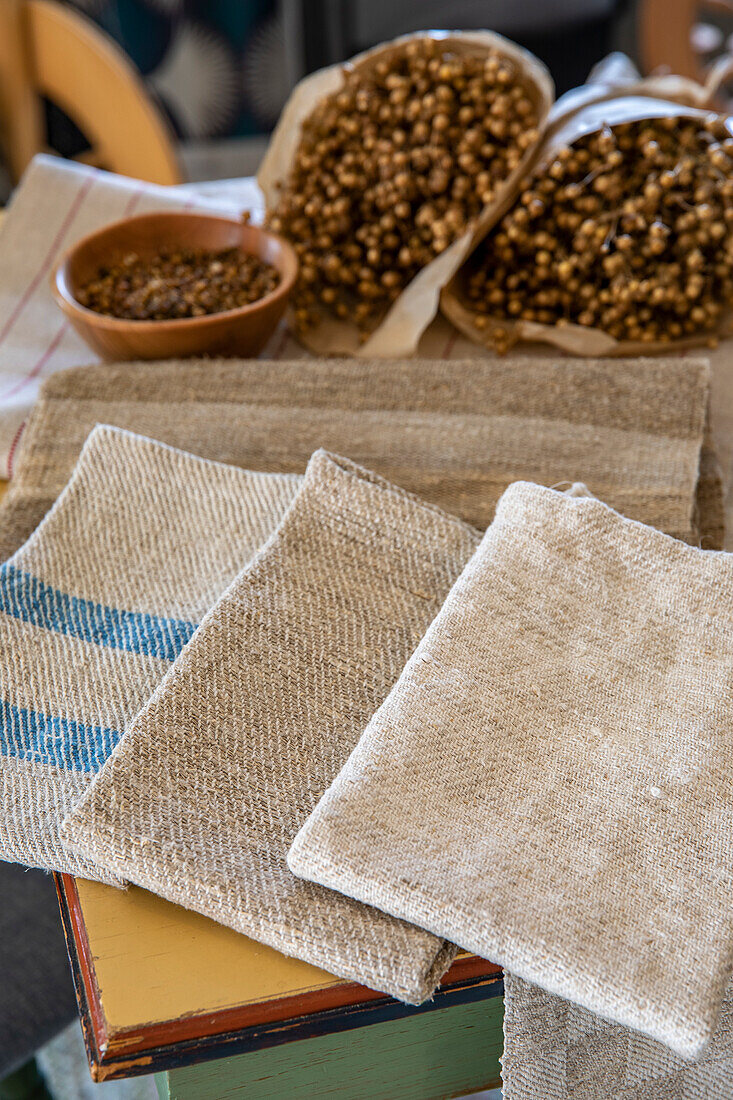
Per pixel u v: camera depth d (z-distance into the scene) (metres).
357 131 0.76
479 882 0.39
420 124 0.73
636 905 0.38
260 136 2.22
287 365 0.69
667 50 1.58
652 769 0.42
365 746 0.42
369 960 0.39
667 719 0.44
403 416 0.66
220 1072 0.45
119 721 0.48
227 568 0.55
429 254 0.76
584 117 0.77
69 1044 1.04
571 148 0.75
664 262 0.75
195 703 0.45
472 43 0.75
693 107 0.83
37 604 0.53
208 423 0.65
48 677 0.50
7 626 0.52
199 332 0.68
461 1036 0.48
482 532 0.60
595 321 0.77
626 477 0.61
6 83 1.23
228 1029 0.40
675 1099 0.42
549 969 0.37
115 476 0.58
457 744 0.42
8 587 0.53
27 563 0.54
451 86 0.74
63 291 0.70
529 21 1.80
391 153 0.74
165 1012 0.40
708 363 0.67
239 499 0.57
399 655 0.49
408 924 0.40
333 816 0.40
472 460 0.63
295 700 0.46
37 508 0.61
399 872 0.39
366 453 0.63
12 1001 0.66
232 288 0.74
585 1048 0.42
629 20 1.87
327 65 1.80
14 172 1.30
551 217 0.76
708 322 0.77
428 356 0.78
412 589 0.51
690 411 0.65
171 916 0.43
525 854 0.40
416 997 0.39
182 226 0.78
